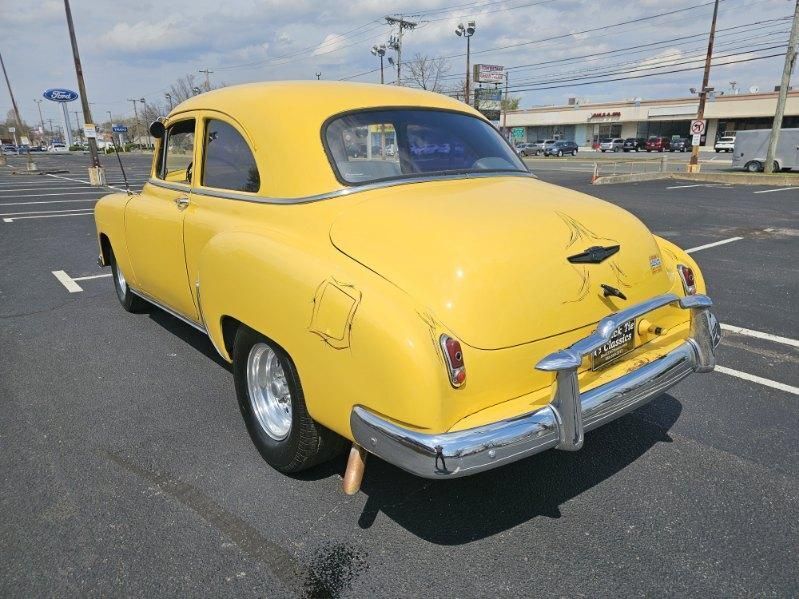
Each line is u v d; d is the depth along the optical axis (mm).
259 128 3203
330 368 2426
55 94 27984
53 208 14891
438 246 2453
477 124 3811
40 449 3383
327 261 2594
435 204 2775
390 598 2328
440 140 3461
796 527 2729
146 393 4109
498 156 3680
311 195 2926
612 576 2438
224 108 3523
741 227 11383
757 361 4672
